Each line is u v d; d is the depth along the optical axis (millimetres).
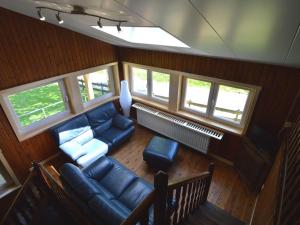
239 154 3383
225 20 891
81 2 1153
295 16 652
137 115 4852
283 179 1442
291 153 1665
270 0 587
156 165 3588
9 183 3432
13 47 2934
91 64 4117
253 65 2816
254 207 2924
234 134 3428
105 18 1535
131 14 1216
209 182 2621
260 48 1432
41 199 2709
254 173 2984
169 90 4062
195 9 828
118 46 4488
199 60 3354
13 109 3229
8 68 2953
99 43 4113
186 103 4109
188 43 1988
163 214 1374
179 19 1054
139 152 4199
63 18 2236
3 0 1833
